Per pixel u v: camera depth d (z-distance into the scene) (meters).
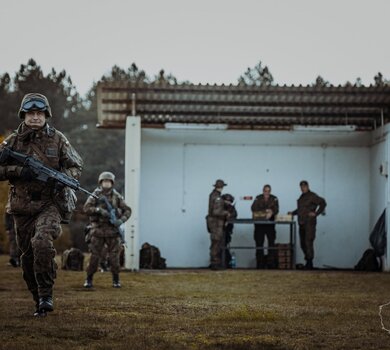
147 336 9.37
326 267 26.20
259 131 26.25
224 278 20.28
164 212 26.03
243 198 26.22
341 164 26.41
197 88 23.62
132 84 23.66
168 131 26.09
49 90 66.94
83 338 9.23
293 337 9.50
